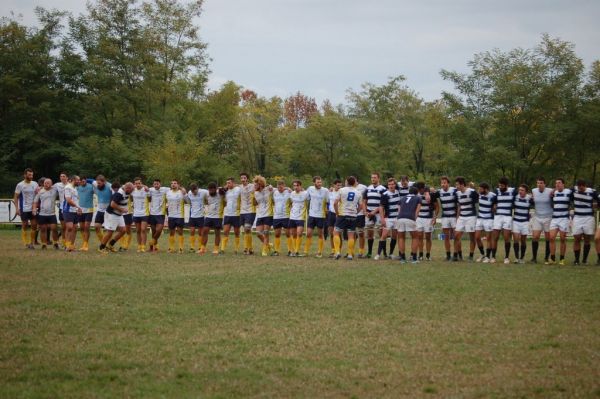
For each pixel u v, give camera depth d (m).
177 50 53.53
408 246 26.89
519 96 42.62
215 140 56.78
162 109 55.28
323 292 13.35
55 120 55.16
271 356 8.54
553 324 10.52
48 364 8.02
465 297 12.93
